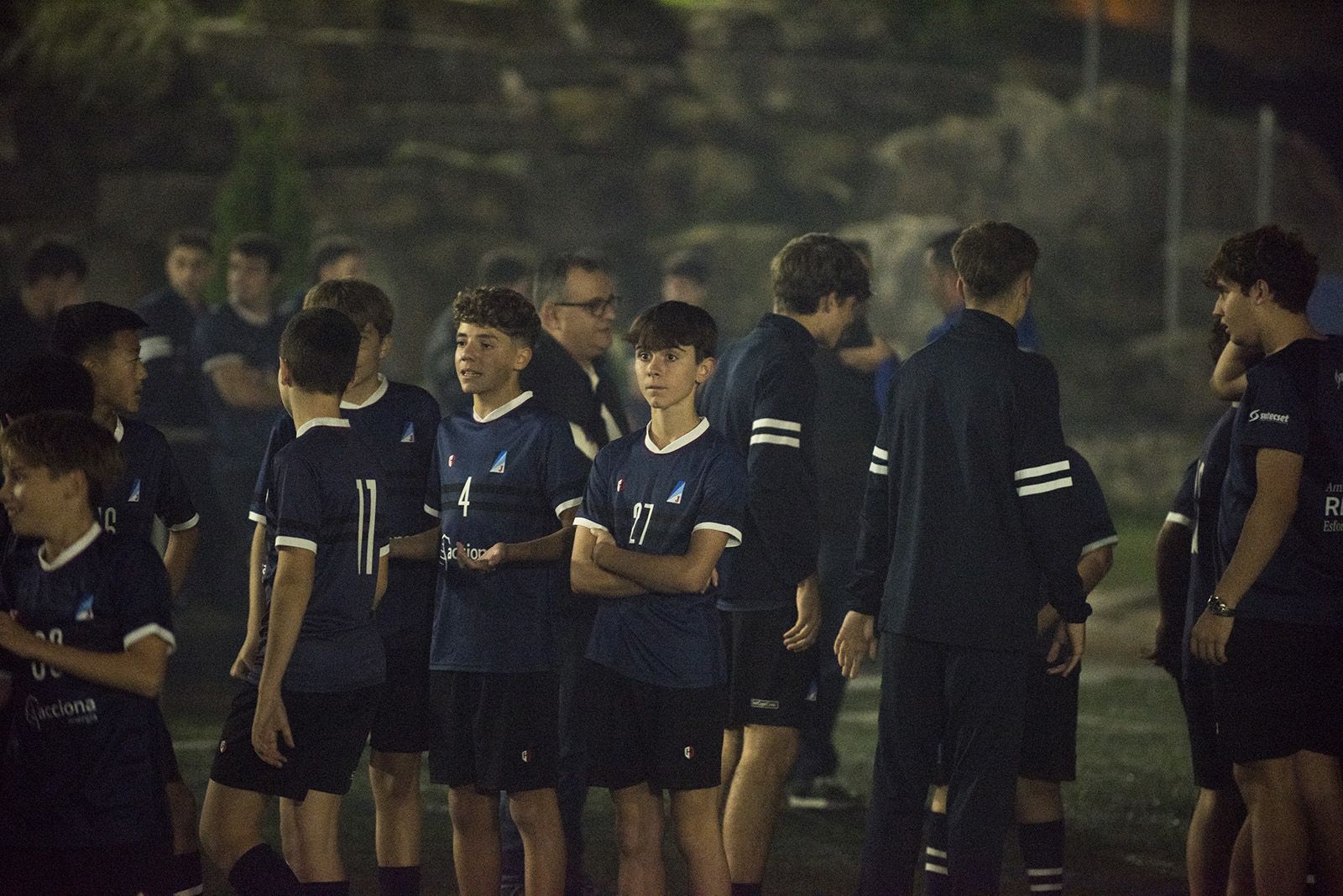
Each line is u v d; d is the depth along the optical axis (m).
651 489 17.78
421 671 19.09
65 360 16.12
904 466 18.12
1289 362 17.14
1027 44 101.94
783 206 81.50
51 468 14.29
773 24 88.31
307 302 19.38
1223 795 18.89
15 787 14.40
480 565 17.67
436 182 71.88
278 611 16.47
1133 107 90.62
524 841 18.36
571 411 21.67
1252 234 17.66
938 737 18.06
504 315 18.25
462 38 80.56
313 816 17.23
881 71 88.12
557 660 18.33
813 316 20.62
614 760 17.91
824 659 26.09
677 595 17.69
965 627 17.53
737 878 19.58
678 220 79.44
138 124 66.56
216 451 38.31
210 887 20.95
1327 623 17.09
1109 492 71.81
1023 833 19.89
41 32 66.06
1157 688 36.59
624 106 80.62
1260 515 16.92
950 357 17.88
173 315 40.34
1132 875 22.44
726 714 18.11
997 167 85.06
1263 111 91.12
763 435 19.66
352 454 17.30
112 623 14.48
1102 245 86.06
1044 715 19.42
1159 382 80.88
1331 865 17.19
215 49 70.44
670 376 17.66
